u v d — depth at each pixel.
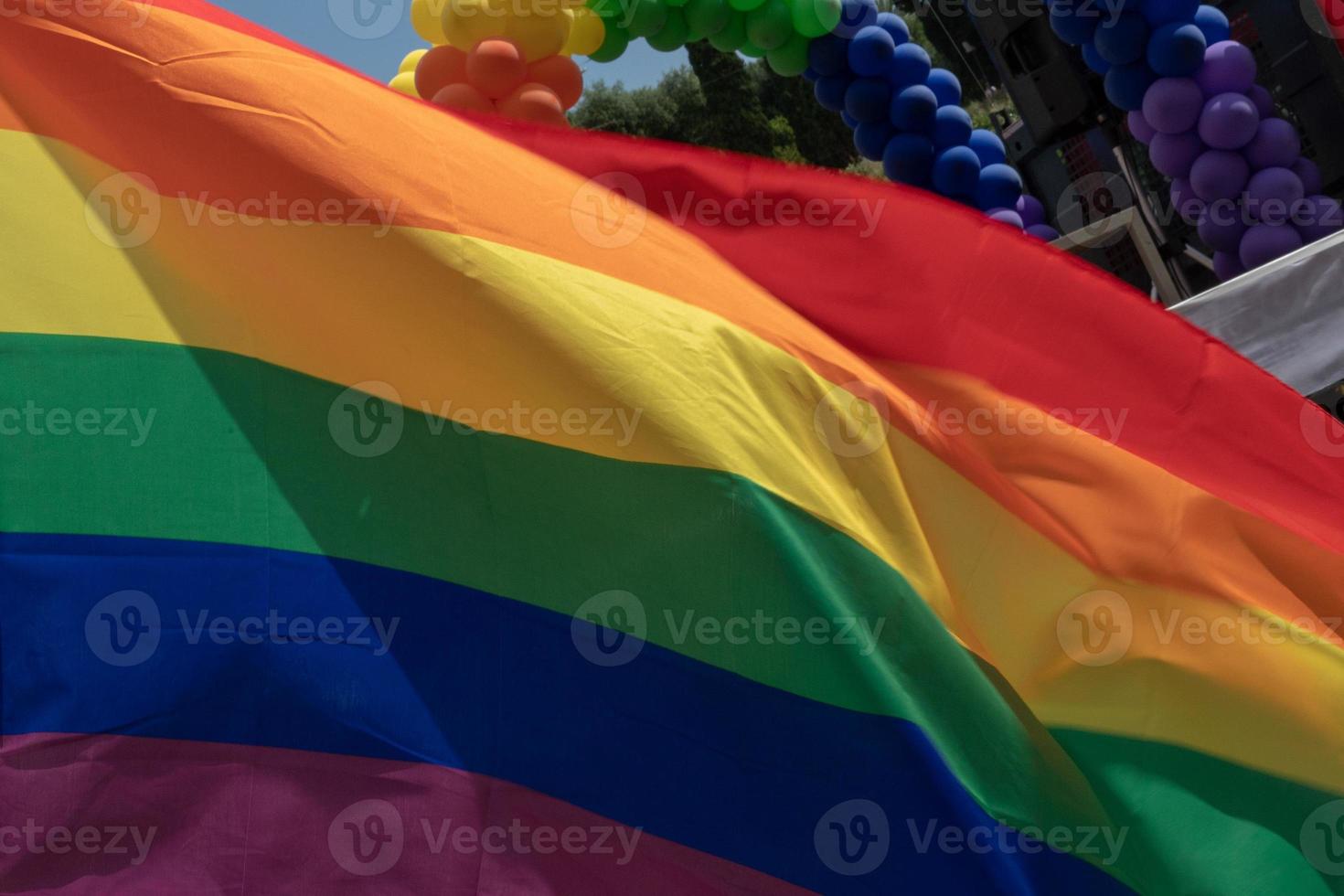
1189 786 2.81
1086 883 2.57
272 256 2.46
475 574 2.37
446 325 2.50
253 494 2.32
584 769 2.30
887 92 6.58
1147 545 2.97
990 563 2.90
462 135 2.72
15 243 2.35
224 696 2.19
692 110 24.80
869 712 2.44
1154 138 6.39
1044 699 2.84
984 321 3.11
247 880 2.10
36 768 2.08
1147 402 3.13
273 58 2.59
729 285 2.82
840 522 2.61
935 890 2.37
